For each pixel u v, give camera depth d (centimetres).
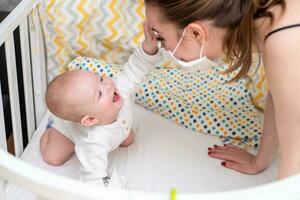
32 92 153
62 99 121
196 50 95
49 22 151
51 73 162
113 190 68
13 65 134
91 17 153
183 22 89
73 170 133
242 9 85
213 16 86
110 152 137
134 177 129
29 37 145
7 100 159
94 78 123
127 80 135
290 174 87
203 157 136
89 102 120
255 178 129
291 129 86
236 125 145
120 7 154
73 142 132
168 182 128
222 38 90
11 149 162
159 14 92
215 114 148
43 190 70
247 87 150
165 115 152
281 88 84
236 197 66
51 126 140
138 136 144
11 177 72
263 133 125
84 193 67
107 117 124
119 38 158
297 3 84
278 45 82
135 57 134
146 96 153
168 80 155
